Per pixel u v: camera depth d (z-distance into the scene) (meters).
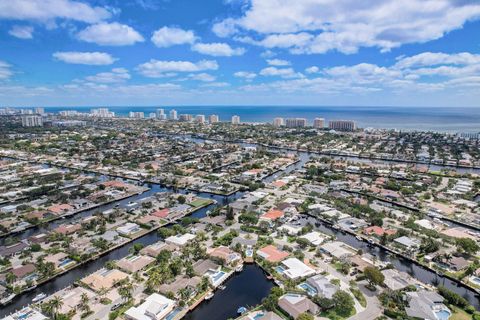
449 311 115.56
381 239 171.38
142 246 162.25
